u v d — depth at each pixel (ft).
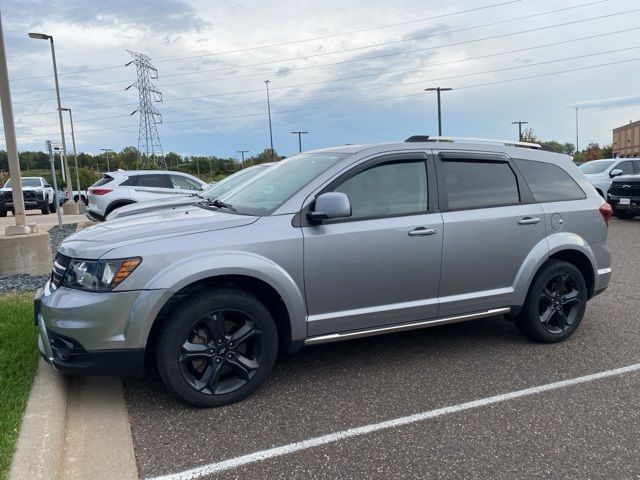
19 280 24.56
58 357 11.49
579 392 12.78
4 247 25.79
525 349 15.66
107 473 9.61
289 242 12.29
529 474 9.50
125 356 11.17
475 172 14.94
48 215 83.20
